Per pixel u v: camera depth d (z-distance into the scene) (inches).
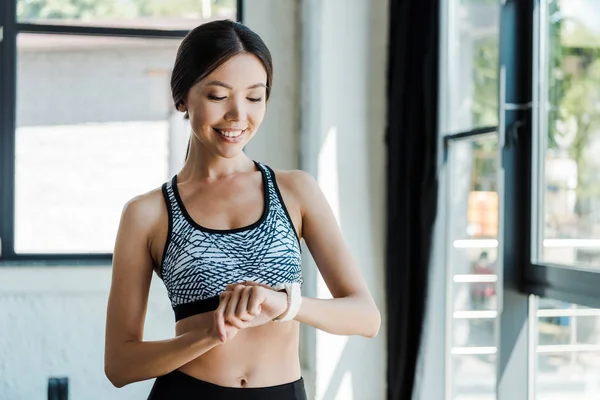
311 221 61.8
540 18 111.9
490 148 128.0
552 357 110.3
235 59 55.0
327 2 158.9
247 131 56.9
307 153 168.7
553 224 109.8
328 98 159.0
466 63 137.0
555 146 108.7
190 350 54.3
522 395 116.1
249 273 57.1
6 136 168.6
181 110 59.0
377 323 59.7
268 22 174.6
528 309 116.5
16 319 163.5
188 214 58.6
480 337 131.3
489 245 128.0
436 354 142.9
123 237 59.4
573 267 103.6
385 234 160.6
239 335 58.0
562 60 106.3
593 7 98.2
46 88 169.8
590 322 99.6
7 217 168.7
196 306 57.0
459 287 139.0
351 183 159.9
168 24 172.1
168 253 58.5
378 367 159.6
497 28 124.1
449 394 142.5
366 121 160.7
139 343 57.7
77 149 170.9
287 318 53.4
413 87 148.9
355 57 160.2
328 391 158.2
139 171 172.4
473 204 134.1
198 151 60.3
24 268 163.0
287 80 175.5
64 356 164.7
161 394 58.6
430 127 144.1
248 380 57.7
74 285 164.2
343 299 58.5
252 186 60.1
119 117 171.6
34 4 168.7
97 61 170.9
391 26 156.7
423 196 144.3
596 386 98.7
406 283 147.8
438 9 144.5
